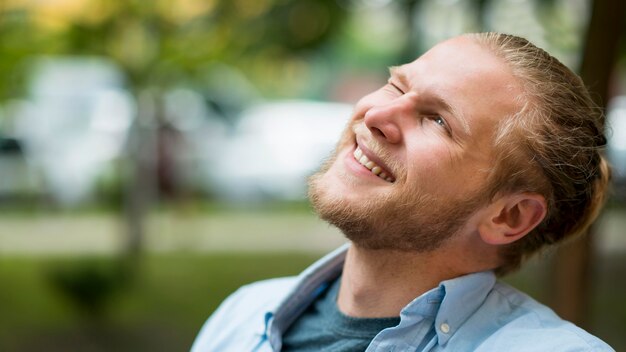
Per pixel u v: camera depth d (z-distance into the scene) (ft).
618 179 7.09
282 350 5.63
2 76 20.42
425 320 5.00
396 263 5.14
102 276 16.63
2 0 18.40
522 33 13.19
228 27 19.24
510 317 5.05
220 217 30.48
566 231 5.44
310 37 16.60
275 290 6.20
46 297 17.87
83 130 32.71
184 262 22.07
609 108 8.13
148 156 21.15
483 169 4.91
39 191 32.09
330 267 5.73
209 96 34.09
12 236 25.76
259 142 34.14
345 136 5.42
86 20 19.44
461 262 5.17
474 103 4.93
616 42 8.05
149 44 20.04
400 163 4.95
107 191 30.19
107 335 15.43
